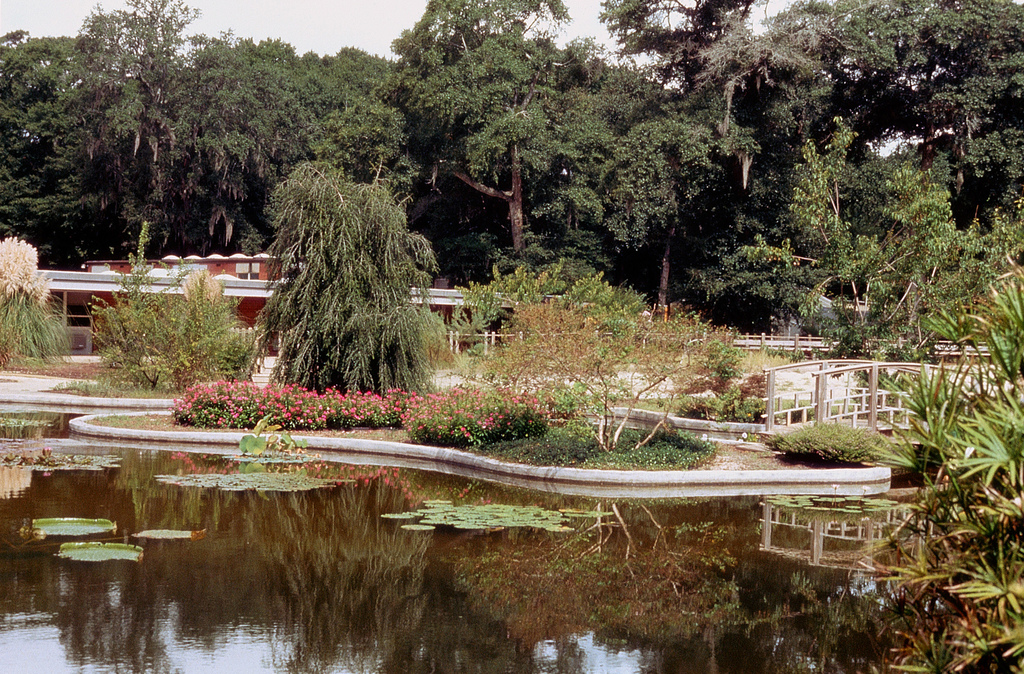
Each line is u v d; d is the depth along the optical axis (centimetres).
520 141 3462
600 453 1138
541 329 1298
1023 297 347
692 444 1209
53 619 546
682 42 3591
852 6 3222
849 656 516
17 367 2127
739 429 1470
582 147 3747
